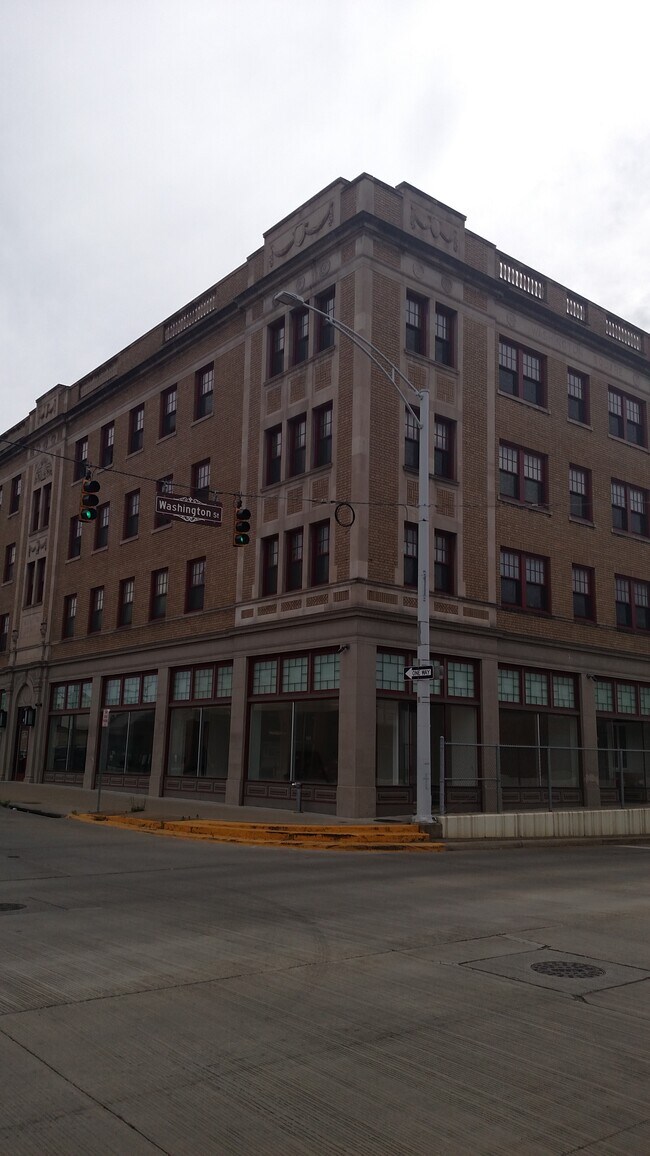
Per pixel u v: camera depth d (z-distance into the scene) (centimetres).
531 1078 551
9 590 4416
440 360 2752
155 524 3378
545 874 1563
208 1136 463
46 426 4231
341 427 2528
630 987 766
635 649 3231
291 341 2786
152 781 3123
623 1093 530
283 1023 645
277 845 1936
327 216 2717
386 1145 458
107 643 3550
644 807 2683
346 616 2380
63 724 3806
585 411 3241
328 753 2411
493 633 2706
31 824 2272
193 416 3231
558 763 2892
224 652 2864
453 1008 693
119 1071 547
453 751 2559
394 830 2070
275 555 2733
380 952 880
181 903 1139
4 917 1024
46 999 695
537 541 2948
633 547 3316
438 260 2736
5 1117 481
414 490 2552
